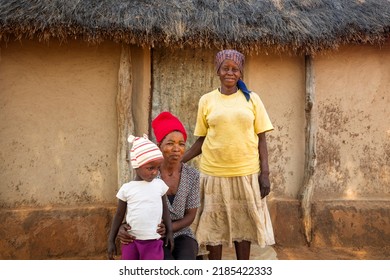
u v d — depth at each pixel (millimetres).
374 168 5547
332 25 4961
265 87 5375
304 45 4977
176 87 5371
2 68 4992
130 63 5113
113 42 5105
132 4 4781
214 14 4797
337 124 5488
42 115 5105
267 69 5363
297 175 5484
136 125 5215
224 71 3736
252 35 4723
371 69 5496
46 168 5129
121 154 5090
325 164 5492
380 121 5531
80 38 4711
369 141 5535
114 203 5230
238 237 3980
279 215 5363
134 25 4551
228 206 3852
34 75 5066
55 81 5102
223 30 4691
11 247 4961
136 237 3141
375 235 5430
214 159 3836
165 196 3221
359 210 5445
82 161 5188
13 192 5070
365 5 5258
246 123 3727
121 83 5078
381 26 5016
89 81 5141
